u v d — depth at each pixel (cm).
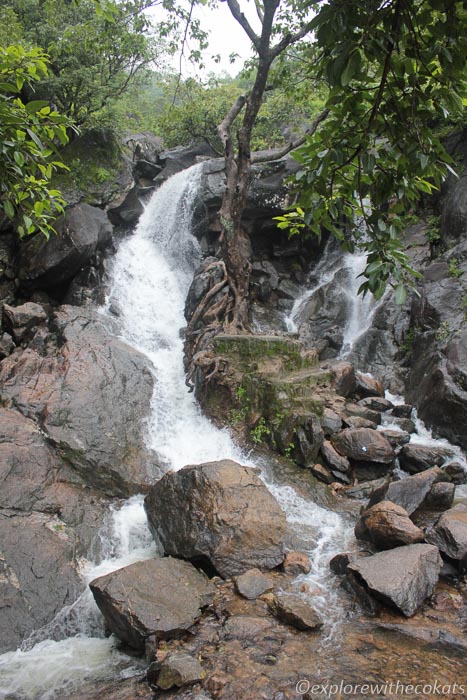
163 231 1656
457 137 1412
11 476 732
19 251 1329
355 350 1248
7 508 693
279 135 1970
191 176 1714
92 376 974
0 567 605
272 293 1529
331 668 469
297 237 1586
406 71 315
